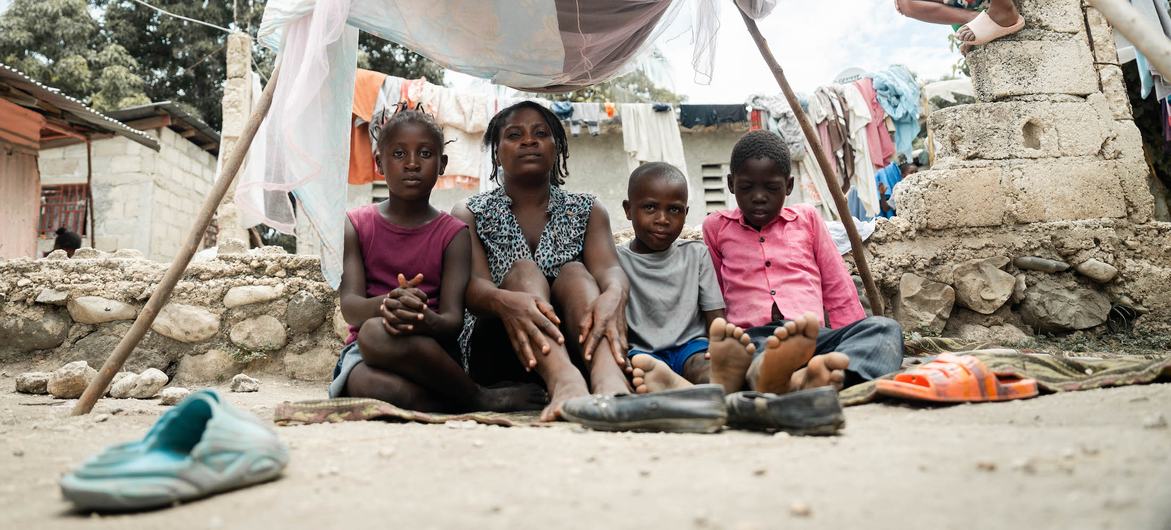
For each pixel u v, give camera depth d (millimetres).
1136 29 2770
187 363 4797
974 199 5215
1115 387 2402
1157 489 1083
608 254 3279
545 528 1084
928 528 1005
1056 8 5461
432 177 3246
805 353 2363
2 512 1330
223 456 1438
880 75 8336
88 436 2236
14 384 4402
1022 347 4863
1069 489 1138
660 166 3408
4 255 9352
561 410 2363
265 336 4875
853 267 5125
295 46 3359
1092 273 5164
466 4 3738
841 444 1688
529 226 3406
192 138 14445
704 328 3295
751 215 3625
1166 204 7578
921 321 5094
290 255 5102
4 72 8203
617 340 2748
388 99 7398
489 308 2951
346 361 2994
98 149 12836
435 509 1221
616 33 4031
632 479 1398
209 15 17750
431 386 2844
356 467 1620
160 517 1271
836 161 8234
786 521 1071
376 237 3244
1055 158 5336
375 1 3588
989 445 1533
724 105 9414
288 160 3203
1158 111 7516
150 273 4930
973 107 5363
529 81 4312
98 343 4793
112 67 15930
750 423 2045
